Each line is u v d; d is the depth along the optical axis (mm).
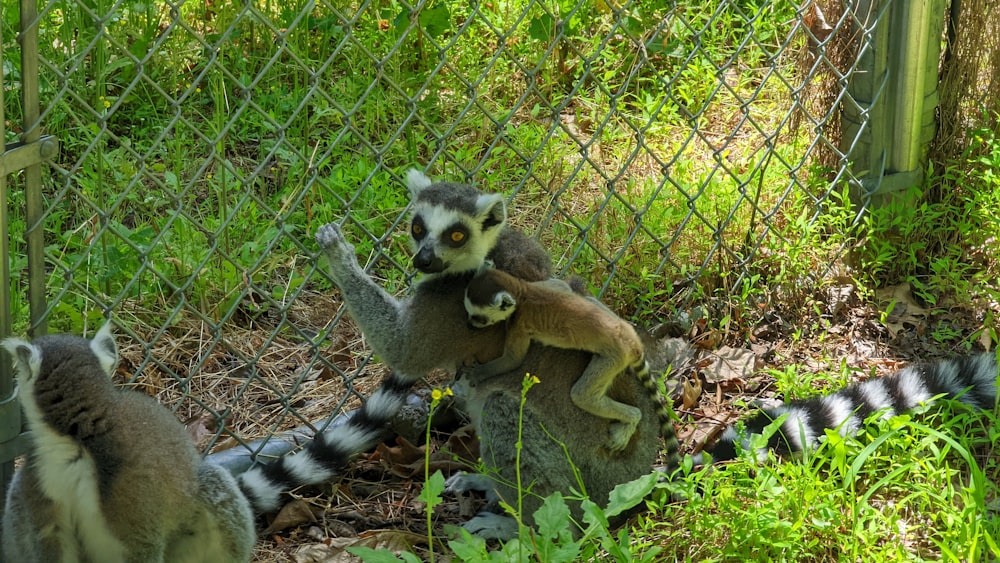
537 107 2561
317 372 2170
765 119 2641
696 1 2879
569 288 2031
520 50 2768
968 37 2352
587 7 2783
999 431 1993
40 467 1746
